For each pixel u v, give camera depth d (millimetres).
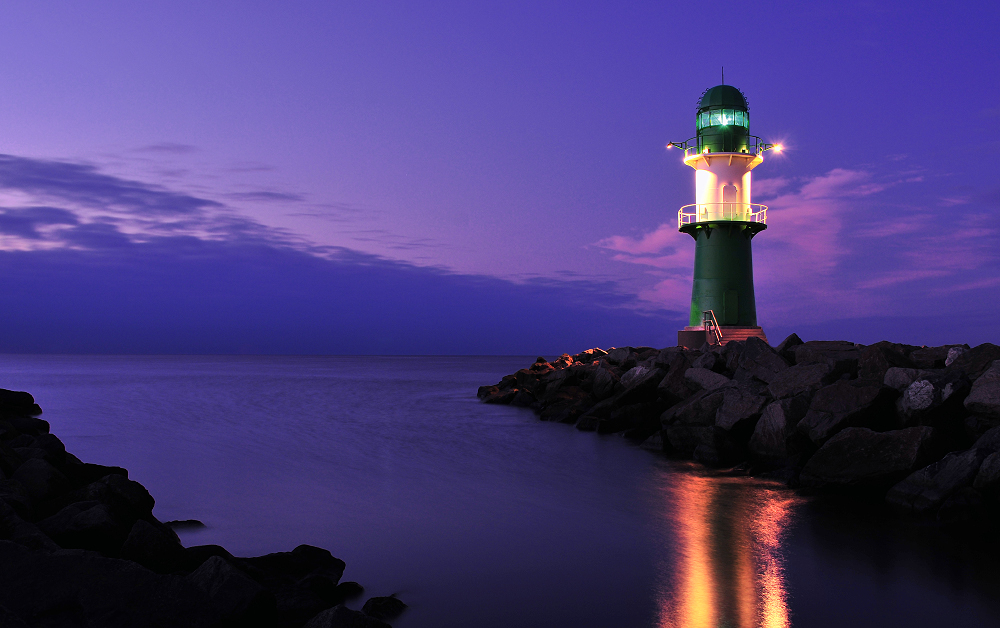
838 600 8906
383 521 12773
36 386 55594
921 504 12914
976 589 9258
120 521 9094
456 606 8734
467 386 56844
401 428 26656
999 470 11938
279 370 100500
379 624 6520
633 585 9445
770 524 12430
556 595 9109
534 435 24438
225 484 15906
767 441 17297
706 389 22125
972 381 15188
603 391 28078
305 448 21609
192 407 36125
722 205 35656
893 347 21188
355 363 160875
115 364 136500
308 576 8523
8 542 6566
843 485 14641
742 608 8672
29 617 5938
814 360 20500
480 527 12367
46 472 9820
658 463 18641
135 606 6156
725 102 35594
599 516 13125
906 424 15172
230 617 6160
